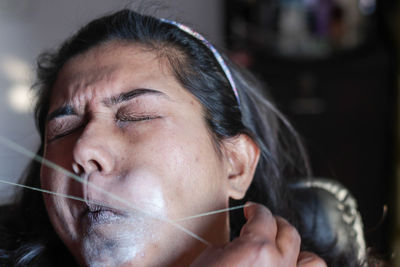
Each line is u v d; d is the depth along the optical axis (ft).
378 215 7.63
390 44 7.56
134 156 2.16
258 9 7.61
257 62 7.69
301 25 7.63
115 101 2.31
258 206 2.40
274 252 2.00
